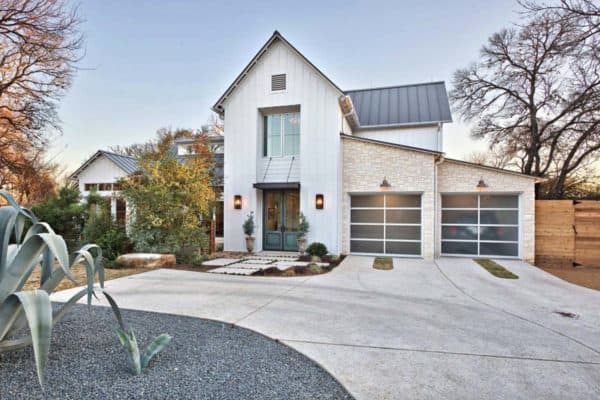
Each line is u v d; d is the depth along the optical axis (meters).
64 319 4.41
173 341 3.74
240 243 12.15
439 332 4.25
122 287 6.59
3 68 11.71
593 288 7.08
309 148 11.56
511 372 3.14
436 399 2.64
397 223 11.27
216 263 9.80
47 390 2.55
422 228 10.83
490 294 6.40
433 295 6.28
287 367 3.16
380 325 4.49
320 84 11.50
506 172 10.54
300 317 4.78
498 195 10.87
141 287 6.61
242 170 12.25
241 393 2.63
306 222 11.43
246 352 3.49
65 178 18.55
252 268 9.03
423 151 10.62
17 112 12.41
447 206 11.27
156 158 10.67
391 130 14.40
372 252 11.47
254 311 5.04
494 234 10.88
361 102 15.77
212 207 11.80
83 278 7.37
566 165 14.80
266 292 6.32
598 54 11.35
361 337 4.02
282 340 3.87
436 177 10.80
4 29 10.96
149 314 4.79
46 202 12.60
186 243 10.05
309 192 11.51
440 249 11.25
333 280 7.57
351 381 2.91
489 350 3.67
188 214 10.05
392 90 16.09
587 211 10.06
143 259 8.94
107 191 17.28
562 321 4.79
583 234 10.05
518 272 8.62
